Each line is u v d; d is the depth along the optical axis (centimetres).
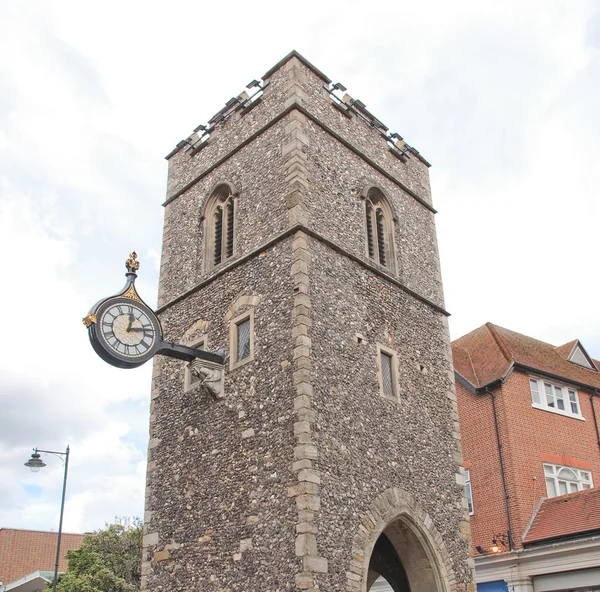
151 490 1483
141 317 1364
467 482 2006
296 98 1576
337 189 1579
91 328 1293
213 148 1780
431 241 1842
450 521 1459
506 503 1878
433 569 1380
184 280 1681
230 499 1300
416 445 1463
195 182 1784
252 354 1394
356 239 1570
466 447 2042
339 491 1233
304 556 1124
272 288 1418
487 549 1878
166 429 1520
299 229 1416
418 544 1389
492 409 2006
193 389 1493
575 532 1684
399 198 1792
